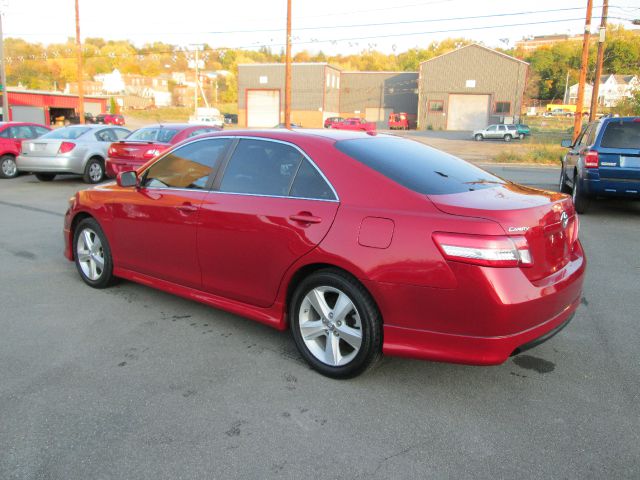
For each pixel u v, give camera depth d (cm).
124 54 10106
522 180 1555
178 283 453
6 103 3103
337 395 337
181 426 300
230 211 396
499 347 301
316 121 6638
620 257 683
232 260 400
